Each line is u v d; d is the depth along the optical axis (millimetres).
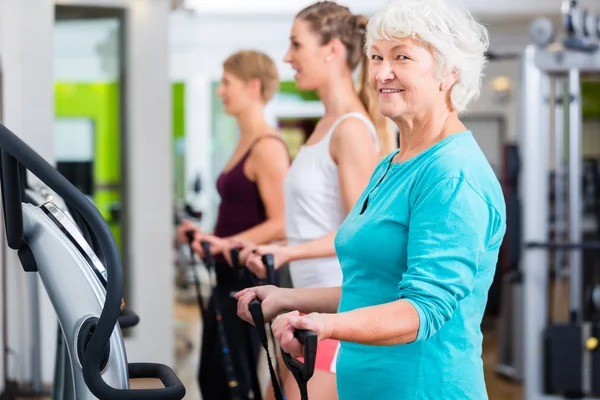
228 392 3275
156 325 5809
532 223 4590
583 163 6266
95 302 1562
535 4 9688
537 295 4578
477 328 1702
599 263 4930
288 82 11977
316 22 2521
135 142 5785
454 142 1653
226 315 3260
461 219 1565
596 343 4453
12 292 5066
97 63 5723
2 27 5316
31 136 5391
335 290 1961
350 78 2566
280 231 3379
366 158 2432
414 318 1506
